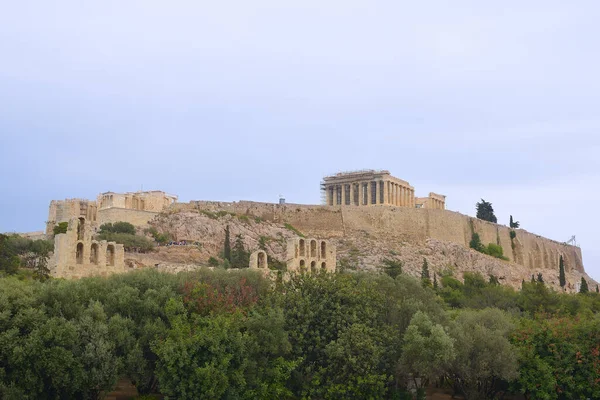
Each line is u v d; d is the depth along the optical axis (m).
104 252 89.94
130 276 79.12
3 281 70.56
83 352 64.69
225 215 189.62
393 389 79.69
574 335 86.88
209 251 165.62
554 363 84.75
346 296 80.62
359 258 190.12
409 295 89.12
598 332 86.25
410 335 77.19
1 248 110.12
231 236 179.00
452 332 82.31
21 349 61.47
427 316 80.31
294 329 76.31
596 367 82.81
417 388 83.50
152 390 73.56
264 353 72.69
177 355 65.06
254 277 85.44
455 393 90.75
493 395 88.94
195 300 74.50
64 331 64.06
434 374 78.38
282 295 80.62
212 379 65.31
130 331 69.31
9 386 60.75
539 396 81.81
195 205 198.12
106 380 65.00
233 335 68.81
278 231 193.50
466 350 81.25
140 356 67.31
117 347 68.19
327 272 87.81
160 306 73.62
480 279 181.12
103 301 73.19
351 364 73.44
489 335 83.56
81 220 88.88
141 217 181.38
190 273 84.62
